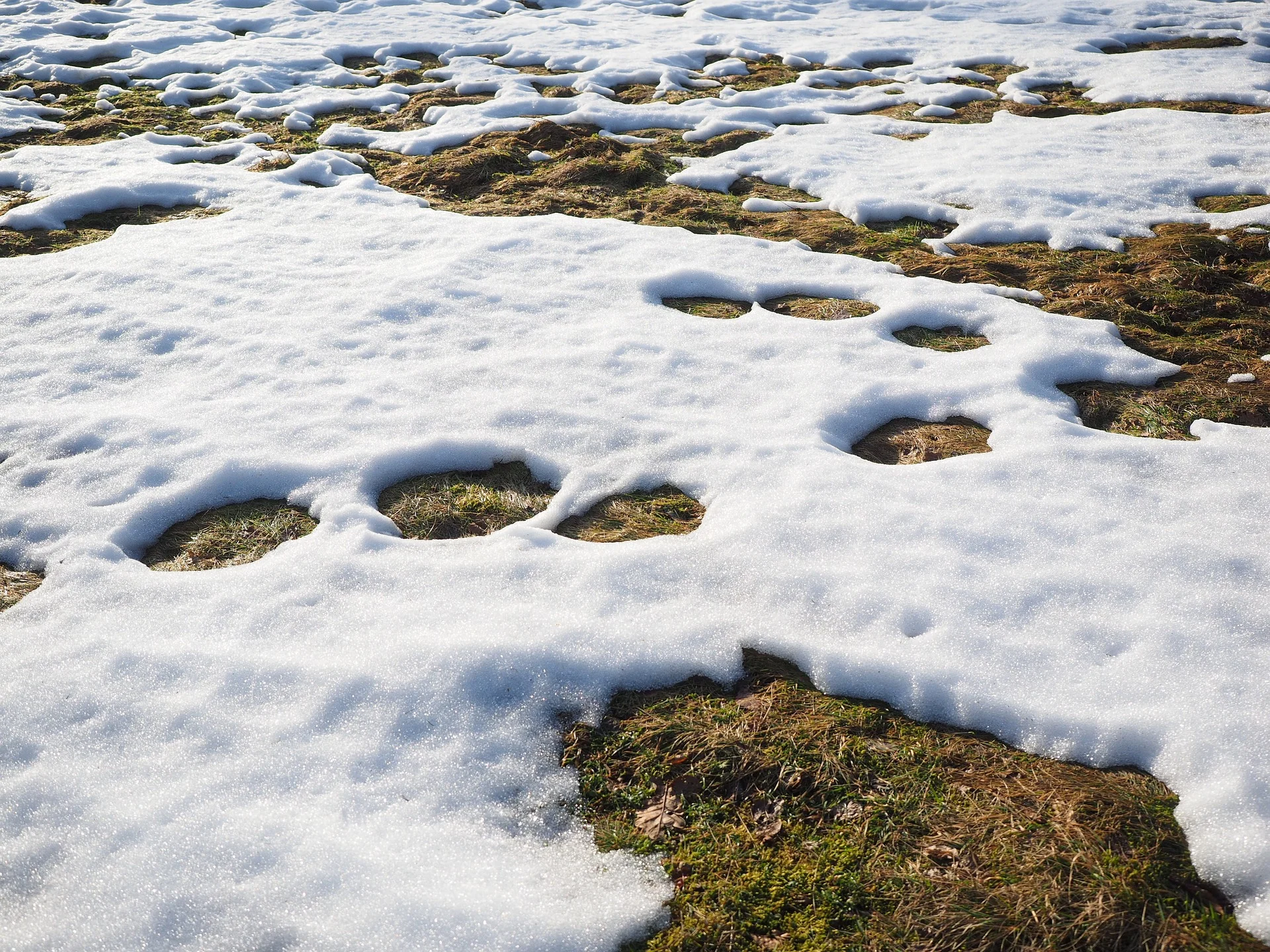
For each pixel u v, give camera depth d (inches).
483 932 74.9
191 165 265.9
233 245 213.3
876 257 204.5
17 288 191.8
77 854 81.9
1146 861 79.7
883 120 303.7
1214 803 82.0
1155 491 123.9
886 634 102.0
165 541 125.0
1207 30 403.2
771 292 190.4
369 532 123.0
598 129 302.0
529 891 79.0
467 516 128.6
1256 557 108.7
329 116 316.2
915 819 84.9
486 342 169.5
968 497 124.2
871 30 426.6
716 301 189.8
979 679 95.7
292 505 130.7
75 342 170.7
